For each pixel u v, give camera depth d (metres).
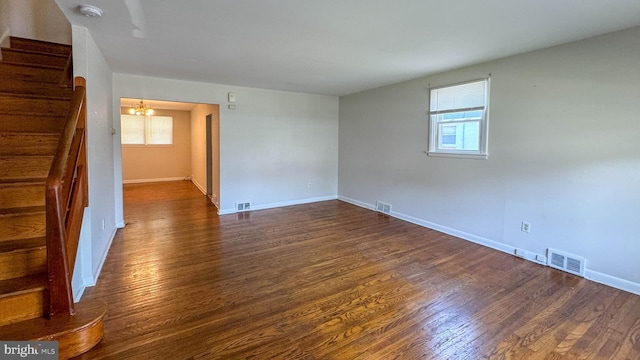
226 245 3.84
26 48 3.35
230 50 3.31
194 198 6.76
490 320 2.26
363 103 5.88
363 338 2.04
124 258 3.38
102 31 2.73
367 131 5.82
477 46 3.14
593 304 2.50
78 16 2.40
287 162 6.10
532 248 3.41
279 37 2.91
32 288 1.83
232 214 5.43
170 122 9.29
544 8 2.25
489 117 3.74
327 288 2.75
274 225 4.75
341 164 6.64
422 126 4.66
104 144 3.48
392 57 3.55
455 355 1.88
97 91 3.11
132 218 5.09
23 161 2.44
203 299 2.52
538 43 3.04
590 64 2.87
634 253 2.70
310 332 2.10
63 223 1.82
